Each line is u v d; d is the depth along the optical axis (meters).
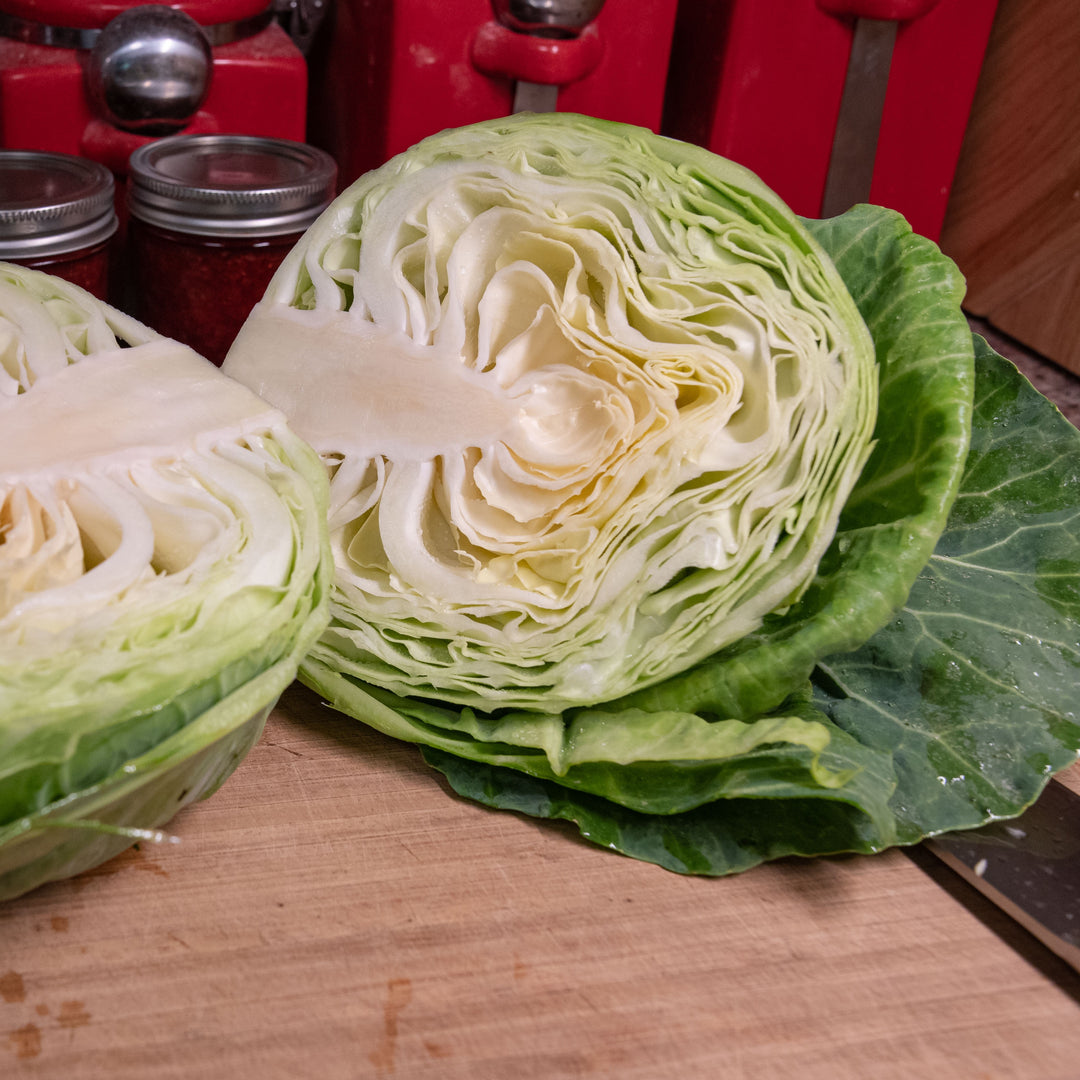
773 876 0.30
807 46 0.48
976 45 0.49
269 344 0.35
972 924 0.29
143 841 0.28
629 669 0.33
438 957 0.27
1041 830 0.31
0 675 0.24
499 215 0.33
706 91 0.50
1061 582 0.35
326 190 0.44
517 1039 0.25
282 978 0.26
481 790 0.32
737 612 0.33
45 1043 0.24
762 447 0.31
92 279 0.42
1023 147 0.51
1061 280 0.51
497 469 0.33
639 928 0.28
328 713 0.35
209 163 0.44
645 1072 0.25
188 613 0.26
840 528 0.34
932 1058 0.25
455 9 0.45
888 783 0.30
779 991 0.27
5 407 0.28
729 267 0.33
